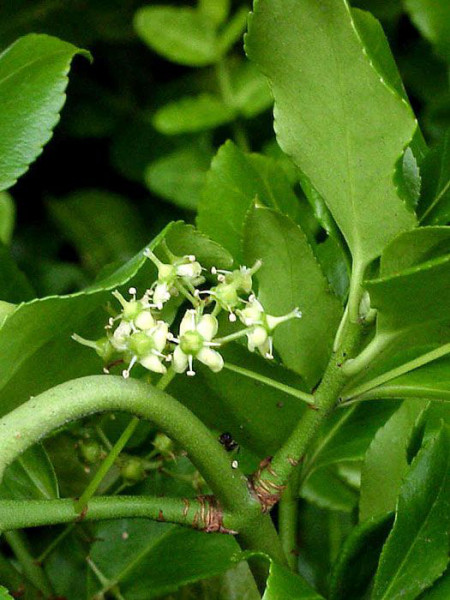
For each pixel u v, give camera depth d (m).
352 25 0.20
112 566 0.27
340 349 0.22
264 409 0.24
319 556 0.31
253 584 0.27
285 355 0.25
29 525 0.21
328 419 0.27
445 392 0.22
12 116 0.25
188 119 0.40
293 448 0.22
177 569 0.26
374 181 0.21
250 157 0.29
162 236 0.21
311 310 0.24
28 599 0.27
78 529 0.28
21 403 0.22
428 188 0.24
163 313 0.24
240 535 0.23
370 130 0.21
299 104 0.21
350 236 0.22
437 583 0.22
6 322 0.20
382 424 0.27
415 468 0.22
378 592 0.22
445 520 0.22
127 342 0.21
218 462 0.21
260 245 0.24
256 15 0.21
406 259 0.21
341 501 0.30
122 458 0.26
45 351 0.22
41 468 0.25
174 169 0.40
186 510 0.22
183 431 0.21
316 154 0.22
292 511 0.26
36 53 0.25
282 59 0.21
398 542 0.22
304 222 0.28
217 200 0.28
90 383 0.20
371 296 0.21
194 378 0.24
